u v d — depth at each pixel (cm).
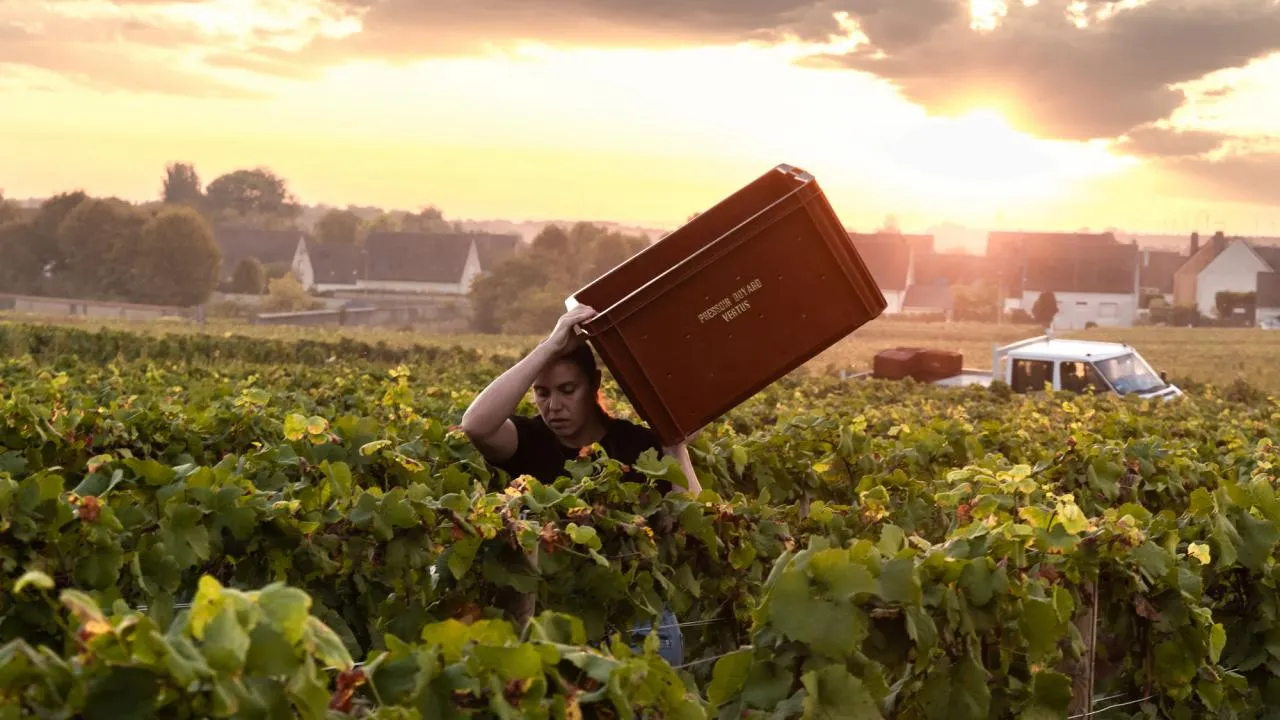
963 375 3178
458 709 265
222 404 966
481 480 720
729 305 504
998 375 2386
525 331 11806
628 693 281
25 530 386
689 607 506
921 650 367
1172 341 8719
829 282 511
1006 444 1045
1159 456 835
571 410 496
